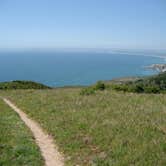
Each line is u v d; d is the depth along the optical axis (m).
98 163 13.01
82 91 37.75
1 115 24.56
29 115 24.66
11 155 14.26
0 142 16.41
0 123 21.20
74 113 23.23
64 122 20.70
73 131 18.25
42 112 24.92
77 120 20.78
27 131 19.12
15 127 20.12
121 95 33.50
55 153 15.10
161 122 19.62
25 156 14.22
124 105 26.23
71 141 16.45
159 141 15.08
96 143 15.73
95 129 18.02
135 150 14.07
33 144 16.19
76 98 31.39
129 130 17.34
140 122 19.31
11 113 25.38
